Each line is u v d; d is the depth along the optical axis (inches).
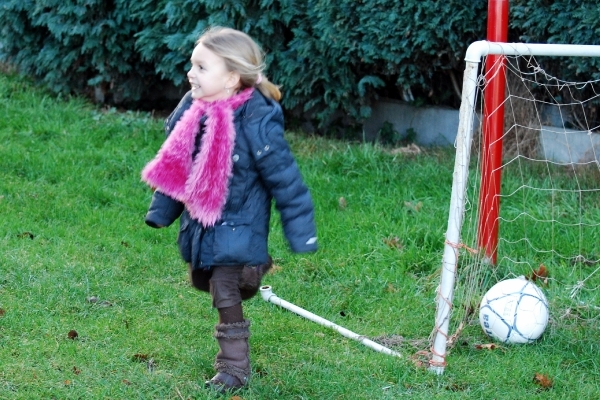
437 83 335.9
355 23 301.3
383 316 197.9
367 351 177.3
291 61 316.5
